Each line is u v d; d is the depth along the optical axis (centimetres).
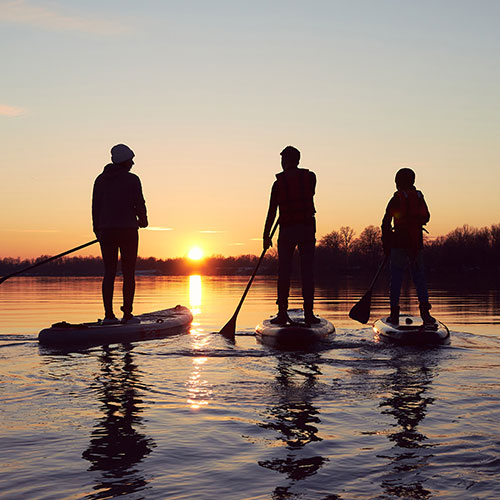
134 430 263
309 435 256
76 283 3161
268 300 1484
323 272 8112
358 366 429
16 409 300
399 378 381
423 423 272
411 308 1115
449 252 8038
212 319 911
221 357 476
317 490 196
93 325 626
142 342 582
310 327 598
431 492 192
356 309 655
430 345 540
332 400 320
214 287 2727
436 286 2603
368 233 8094
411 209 619
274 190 650
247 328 752
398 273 629
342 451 234
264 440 249
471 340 578
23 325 806
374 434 256
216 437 253
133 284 660
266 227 662
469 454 228
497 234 8369
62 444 243
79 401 318
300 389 348
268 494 193
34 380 374
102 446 241
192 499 189
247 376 389
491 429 261
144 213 666
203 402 316
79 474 210
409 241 617
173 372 405
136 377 386
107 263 657
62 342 567
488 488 195
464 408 300
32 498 189
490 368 418
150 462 222
